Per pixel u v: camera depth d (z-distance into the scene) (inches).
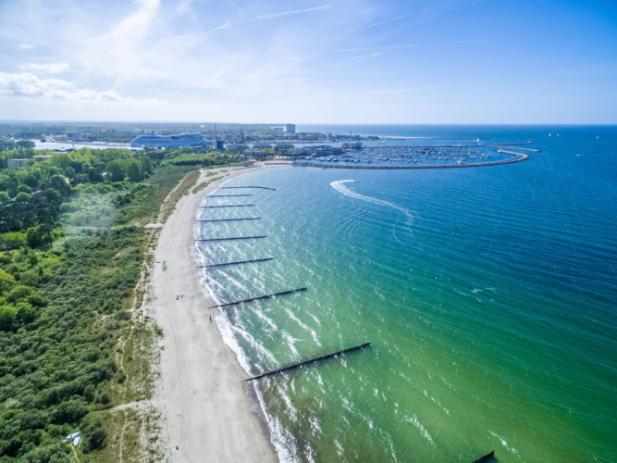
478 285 2859.3
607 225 4143.7
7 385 1668.3
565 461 1482.5
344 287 2923.2
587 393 1808.6
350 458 1508.4
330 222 4675.2
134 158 7308.1
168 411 1654.8
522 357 2066.9
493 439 1587.1
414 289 2849.4
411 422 1683.1
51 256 3228.3
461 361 2057.1
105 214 4510.3
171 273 3073.3
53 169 5910.4
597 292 2679.6
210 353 2090.3
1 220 3934.5
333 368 2027.6
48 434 1429.6
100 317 2320.4
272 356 2114.9
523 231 4037.9
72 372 1770.4
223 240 4018.2
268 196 6210.6
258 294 2822.3
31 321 2224.4
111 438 1471.5
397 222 4579.2
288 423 1670.8
